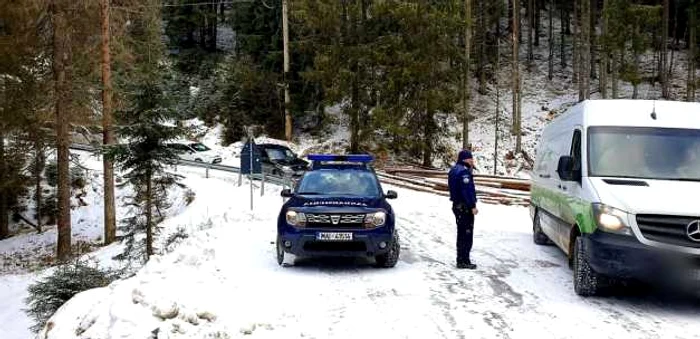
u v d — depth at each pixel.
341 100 30.62
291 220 8.66
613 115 8.06
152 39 28.67
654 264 6.23
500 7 43.66
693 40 37.81
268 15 37.66
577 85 42.59
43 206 27.41
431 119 30.58
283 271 8.61
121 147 15.28
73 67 19.97
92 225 25.83
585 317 6.39
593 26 43.25
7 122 19.39
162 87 15.37
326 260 9.53
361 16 30.34
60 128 19.55
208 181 25.39
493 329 5.97
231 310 6.20
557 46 50.56
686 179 7.24
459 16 29.78
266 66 37.38
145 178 15.62
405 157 33.09
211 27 49.88
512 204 18.58
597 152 7.64
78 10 19.59
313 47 31.16
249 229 12.64
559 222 8.80
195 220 17.72
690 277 6.17
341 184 9.70
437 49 29.58
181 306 5.83
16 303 14.45
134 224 15.70
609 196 6.77
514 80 35.16
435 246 11.05
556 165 9.26
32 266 20.56
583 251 7.12
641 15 34.56
